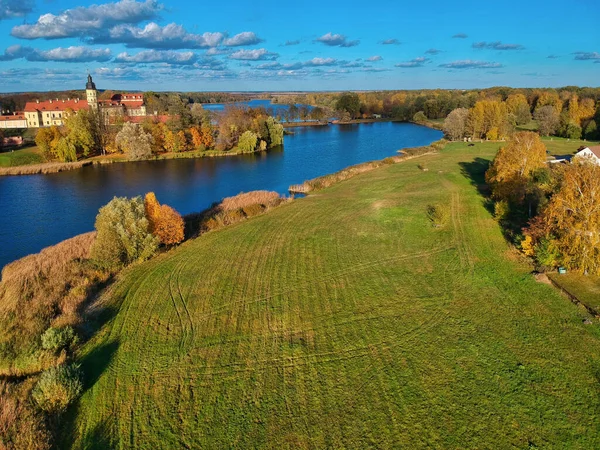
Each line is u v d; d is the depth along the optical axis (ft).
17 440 63.77
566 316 94.43
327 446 63.16
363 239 149.48
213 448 63.36
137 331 94.73
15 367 82.89
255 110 509.76
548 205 121.90
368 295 108.37
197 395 74.18
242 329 94.73
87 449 63.67
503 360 80.94
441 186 223.92
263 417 68.95
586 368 77.82
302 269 125.80
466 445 62.64
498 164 186.70
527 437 63.77
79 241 150.10
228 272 124.88
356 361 82.17
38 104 492.95
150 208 142.10
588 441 62.75
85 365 83.05
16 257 156.66
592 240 108.27
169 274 124.36
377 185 236.02
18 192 255.50
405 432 65.26
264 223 172.04
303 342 89.20
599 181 107.45
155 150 383.65
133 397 74.18
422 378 76.79
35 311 101.04
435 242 143.43
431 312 98.99
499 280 112.78
